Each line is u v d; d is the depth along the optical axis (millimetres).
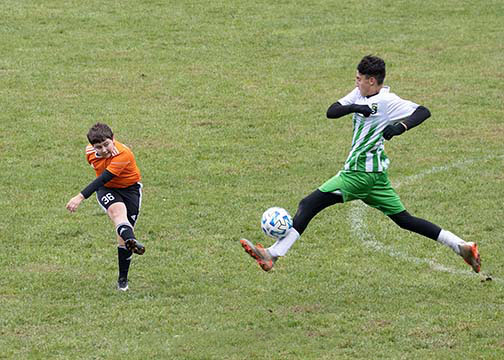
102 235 38219
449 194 43875
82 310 30000
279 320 29078
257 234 38625
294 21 79312
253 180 46250
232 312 29812
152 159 49406
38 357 26188
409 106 29500
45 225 39312
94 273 33906
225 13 81000
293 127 55406
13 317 29203
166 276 33594
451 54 71375
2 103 58688
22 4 81375
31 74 64750
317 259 35625
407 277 33531
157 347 26875
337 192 30219
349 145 52281
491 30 77500
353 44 73688
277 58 70125
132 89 62312
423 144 52344
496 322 28859
